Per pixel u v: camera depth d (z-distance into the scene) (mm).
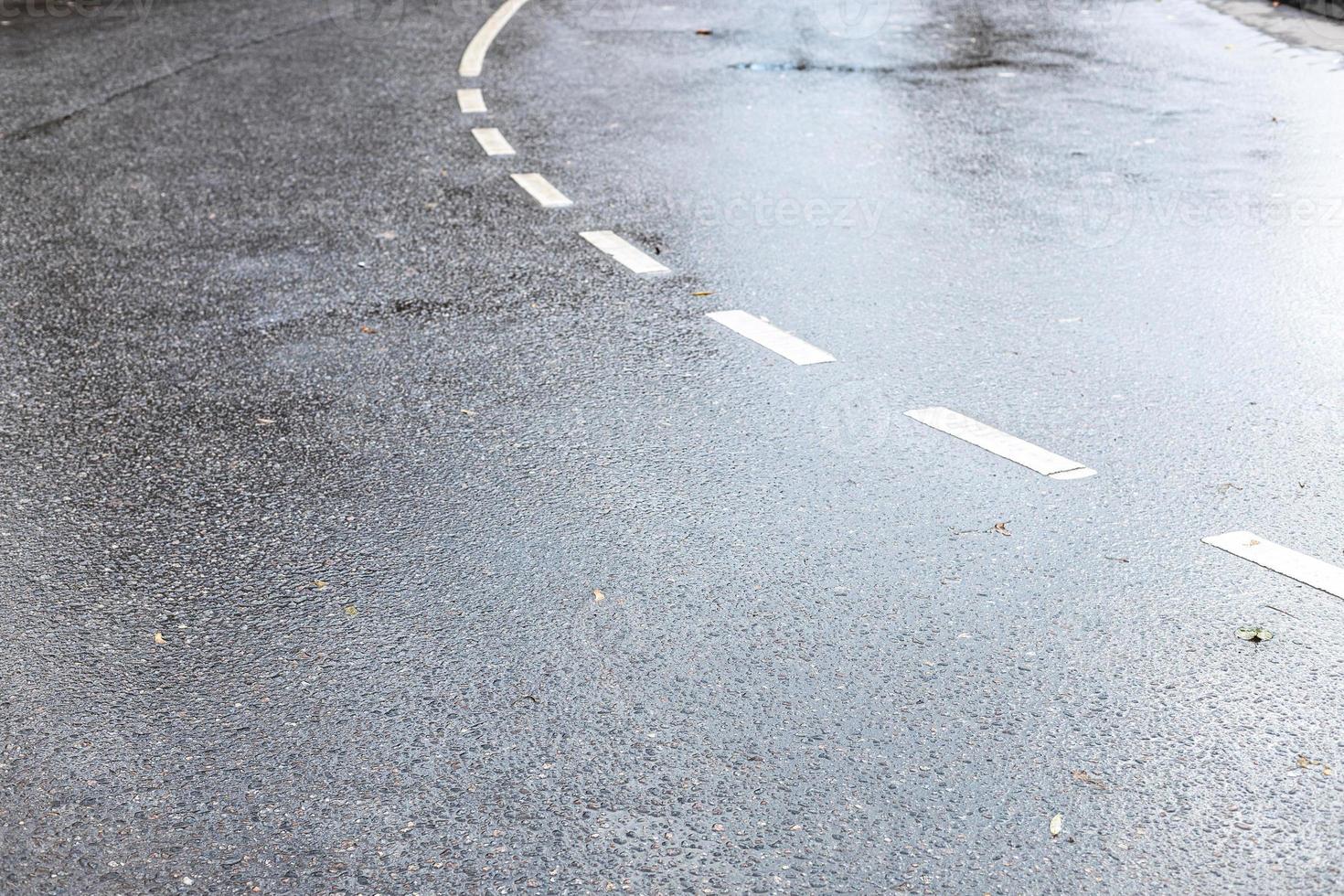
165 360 6340
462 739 3727
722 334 6477
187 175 9438
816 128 10289
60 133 10570
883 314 6672
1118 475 4996
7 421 5727
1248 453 5125
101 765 3660
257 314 6902
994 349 6195
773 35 13711
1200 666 3920
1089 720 3719
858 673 3945
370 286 7266
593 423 5559
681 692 3887
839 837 3332
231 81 12281
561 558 4582
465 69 12656
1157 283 6988
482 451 5355
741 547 4605
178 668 4059
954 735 3680
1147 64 12031
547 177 9242
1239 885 3143
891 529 4684
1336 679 3846
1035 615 4176
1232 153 9281
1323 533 4566
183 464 5328
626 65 12609
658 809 3445
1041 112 10523
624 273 7367
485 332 6586
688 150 9812
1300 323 6402
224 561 4625
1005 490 4918
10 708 3898
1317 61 11898
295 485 5129
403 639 4164
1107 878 3178
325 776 3600
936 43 13148
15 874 3285
